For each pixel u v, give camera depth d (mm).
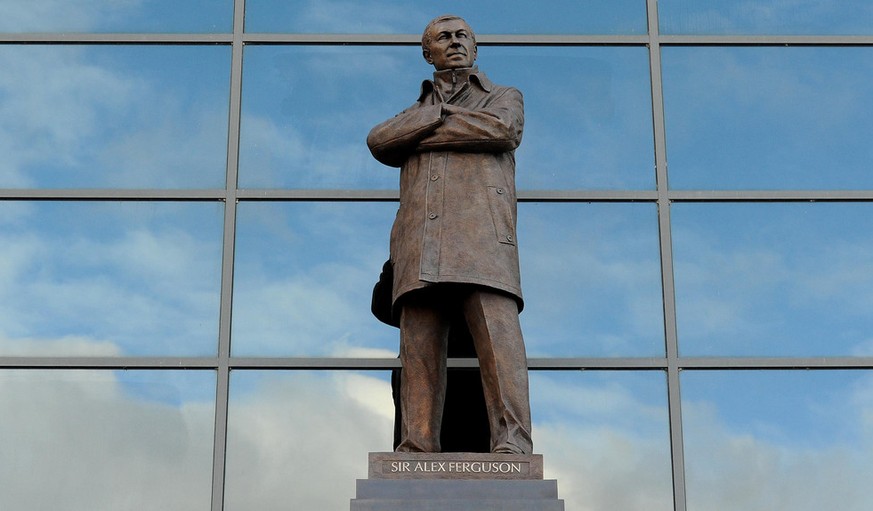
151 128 13156
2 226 12867
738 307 12641
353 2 13539
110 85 13281
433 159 11328
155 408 12352
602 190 12945
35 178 12992
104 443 12273
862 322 12625
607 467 12211
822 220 12914
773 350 12531
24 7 13477
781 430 12328
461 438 12000
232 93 13242
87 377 12453
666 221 12867
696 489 12164
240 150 13078
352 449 12250
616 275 12727
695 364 12469
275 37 13406
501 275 11039
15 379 12438
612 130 13148
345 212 12930
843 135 13164
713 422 12336
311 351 12500
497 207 11203
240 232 12844
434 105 11438
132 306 12641
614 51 13391
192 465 12211
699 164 13047
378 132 11469
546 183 12961
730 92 13266
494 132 11281
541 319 12594
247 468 12203
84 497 12148
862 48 13414
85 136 13125
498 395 10852
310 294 12680
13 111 13195
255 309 12625
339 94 13281
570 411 12344
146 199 12945
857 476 12227
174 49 13398
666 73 13320
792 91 13273
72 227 12867
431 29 11758
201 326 12578
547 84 13281
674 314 12609
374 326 12586
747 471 12219
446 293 11164
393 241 11430
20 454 12242
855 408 12391
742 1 13516
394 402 12383
